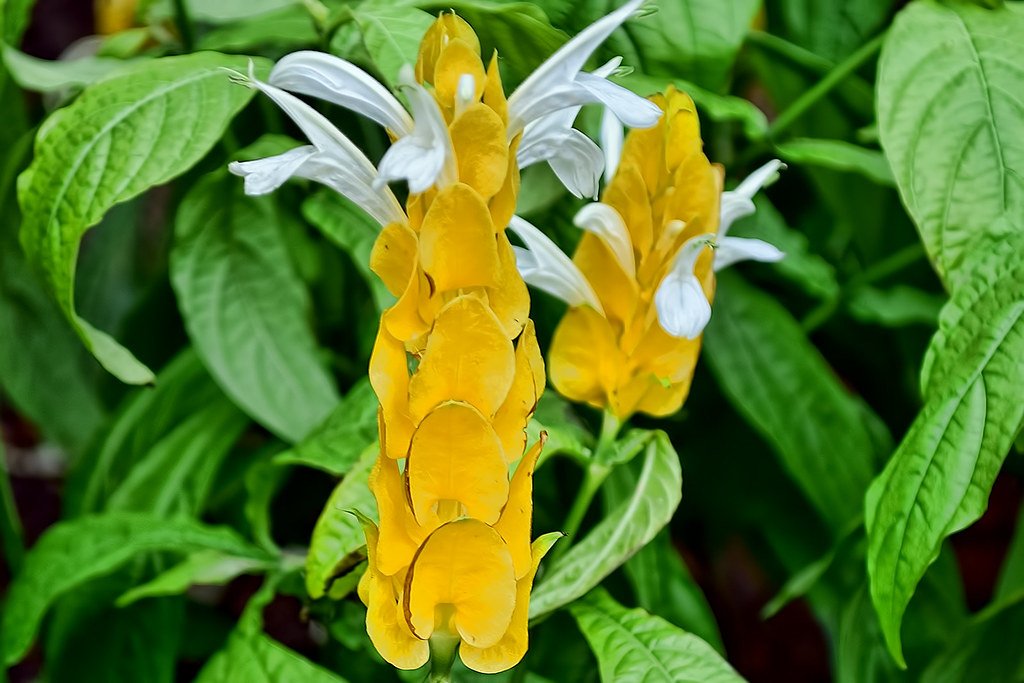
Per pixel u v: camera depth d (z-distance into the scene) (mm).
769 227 733
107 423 741
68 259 613
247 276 702
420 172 514
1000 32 643
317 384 698
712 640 677
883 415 876
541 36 623
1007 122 626
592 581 599
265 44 727
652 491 606
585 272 598
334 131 544
